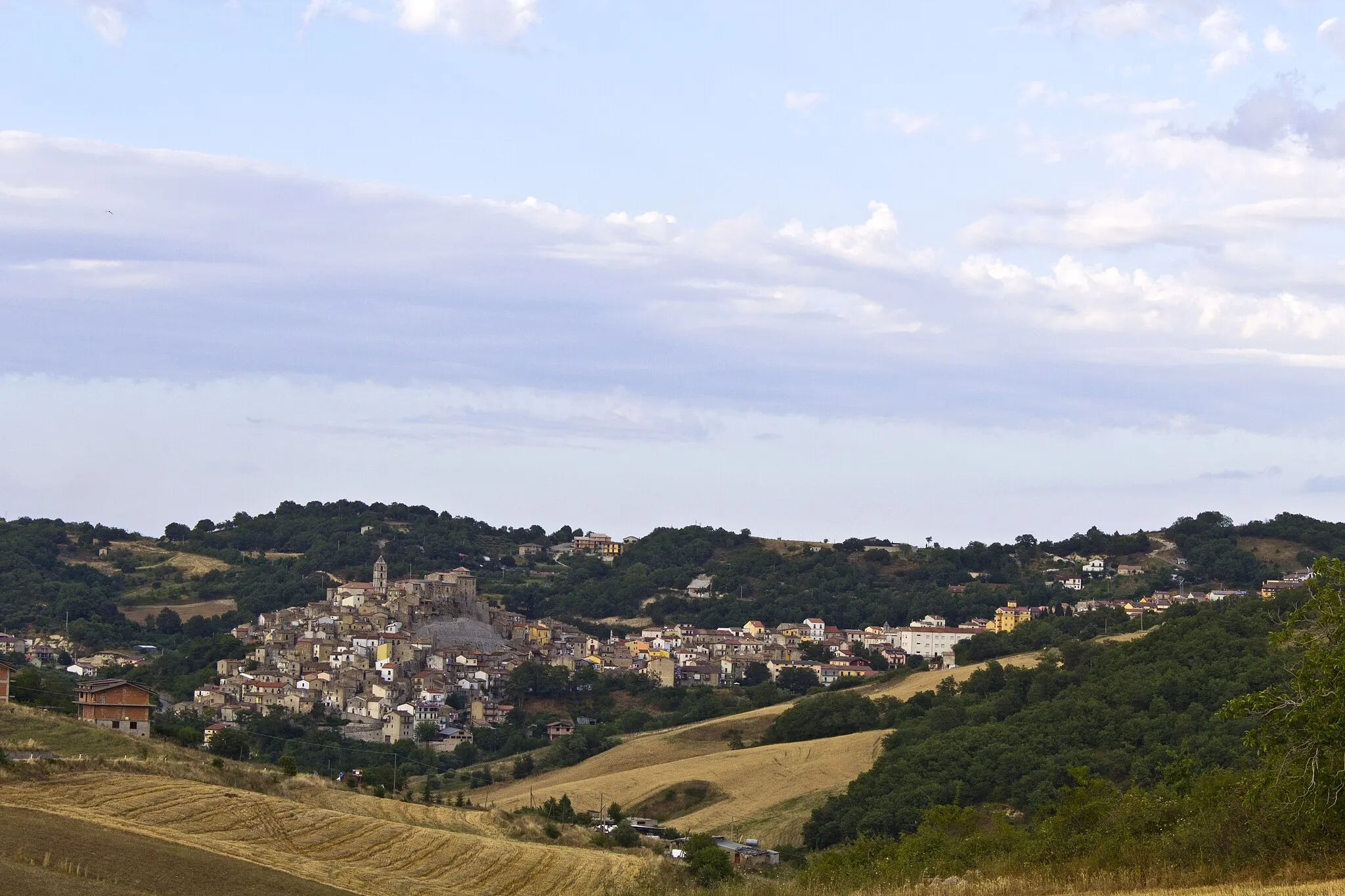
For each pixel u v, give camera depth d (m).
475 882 90.44
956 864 79.44
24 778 96.81
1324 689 58.94
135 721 158.00
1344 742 58.22
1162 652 192.38
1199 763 135.62
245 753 184.12
